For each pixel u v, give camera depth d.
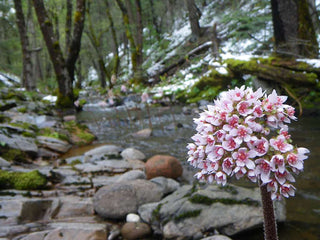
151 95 11.05
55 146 5.07
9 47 22.78
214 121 1.21
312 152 3.76
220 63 8.54
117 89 14.80
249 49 11.09
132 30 17.11
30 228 2.40
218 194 2.46
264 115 1.22
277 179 1.11
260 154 1.11
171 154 4.60
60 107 10.22
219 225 2.26
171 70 14.63
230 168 1.17
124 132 6.52
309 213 2.43
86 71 33.09
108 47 23.25
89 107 11.55
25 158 4.39
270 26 10.93
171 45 17.36
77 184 3.37
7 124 5.34
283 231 2.22
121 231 2.42
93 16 21.22
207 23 16.83
